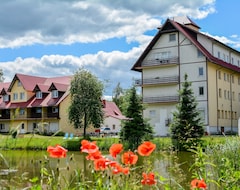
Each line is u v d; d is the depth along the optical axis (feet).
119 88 283.18
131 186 12.93
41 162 12.04
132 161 11.23
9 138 14.25
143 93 138.92
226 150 26.68
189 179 21.71
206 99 127.13
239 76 158.92
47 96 167.22
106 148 84.74
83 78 114.52
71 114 114.11
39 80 179.73
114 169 11.30
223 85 140.87
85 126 114.01
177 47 132.67
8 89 175.52
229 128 143.64
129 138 86.28
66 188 12.08
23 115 169.07
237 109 153.99
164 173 18.84
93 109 113.09
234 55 158.61
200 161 15.23
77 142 89.20
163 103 134.41
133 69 139.74
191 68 130.11
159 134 134.00
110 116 184.34
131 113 87.51
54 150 10.84
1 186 13.39
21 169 31.01
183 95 83.76
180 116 81.25
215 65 134.10
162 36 135.44
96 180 11.68
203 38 136.26
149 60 136.77
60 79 177.17
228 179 15.79
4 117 177.37
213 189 16.93
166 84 134.51
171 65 133.28
